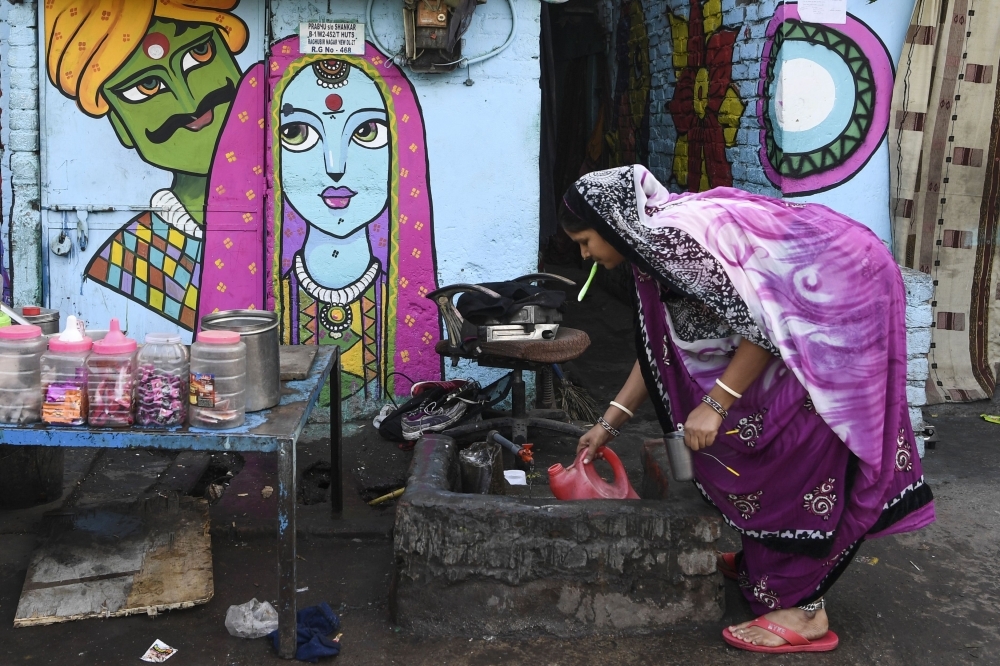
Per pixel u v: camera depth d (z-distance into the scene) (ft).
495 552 10.08
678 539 10.16
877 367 9.30
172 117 15.76
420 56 15.48
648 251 9.34
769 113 16.60
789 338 9.14
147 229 16.05
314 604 10.84
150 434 9.11
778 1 16.05
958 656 9.95
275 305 16.30
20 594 10.76
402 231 16.29
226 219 16.11
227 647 9.91
